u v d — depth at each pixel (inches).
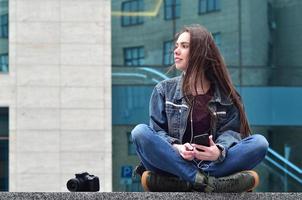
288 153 781.9
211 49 200.4
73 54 776.9
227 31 779.4
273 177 778.8
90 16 781.3
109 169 762.8
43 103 769.6
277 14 784.3
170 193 178.9
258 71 780.6
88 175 199.6
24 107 767.7
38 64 773.9
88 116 770.2
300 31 778.8
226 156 188.4
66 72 773.9
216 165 188.9
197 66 199.2
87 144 764.6
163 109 201.3
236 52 778.8
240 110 200.7
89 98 772.0
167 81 204.7
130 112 777.6
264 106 784.9
